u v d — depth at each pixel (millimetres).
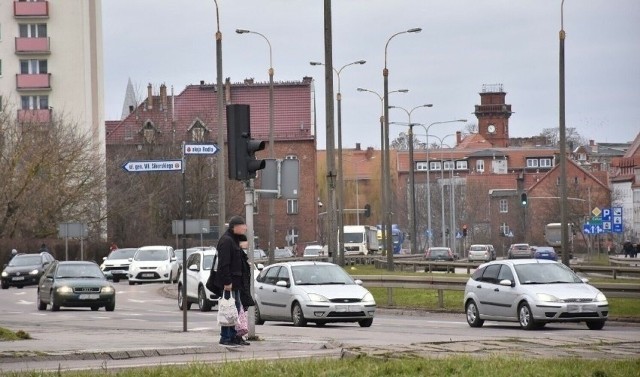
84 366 30047
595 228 149000
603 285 58469
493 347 33469
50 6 191625
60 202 142000
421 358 28641
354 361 27562
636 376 24656
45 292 72625
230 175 36750
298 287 53531
